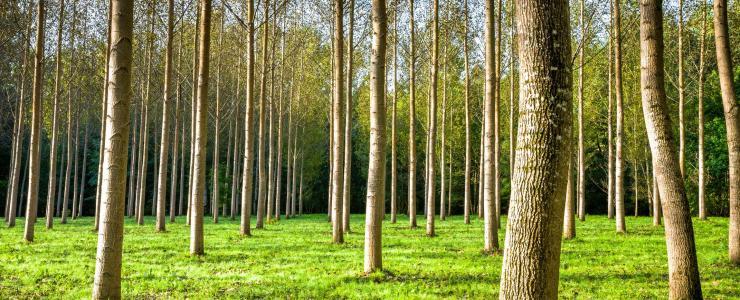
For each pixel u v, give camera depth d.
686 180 36.72
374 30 11.09
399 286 9.50
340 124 18.62
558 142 4.61
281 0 24.47
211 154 56.31
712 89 35.66
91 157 57.31
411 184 25.64
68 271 11.22
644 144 34.62
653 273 10.86
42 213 54.31
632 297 8.55
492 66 15.22
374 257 10.87
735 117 11.72
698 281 7.43
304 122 44.16
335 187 18.17
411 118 25.28
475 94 42.44
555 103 4.62
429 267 11.80
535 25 4.70
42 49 18.72
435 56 23.38
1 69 29.02
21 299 8.51
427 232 20.45
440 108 40.75
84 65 28.30
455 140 41.72
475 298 8.49
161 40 29.67
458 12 25.22
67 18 25.12
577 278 10.32
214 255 14.30
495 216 15.05
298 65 36.72
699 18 24.58
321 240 18.92
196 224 14.35
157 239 19.36
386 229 24.56
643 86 8.02
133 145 40.34
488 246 14.92
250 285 9.78
